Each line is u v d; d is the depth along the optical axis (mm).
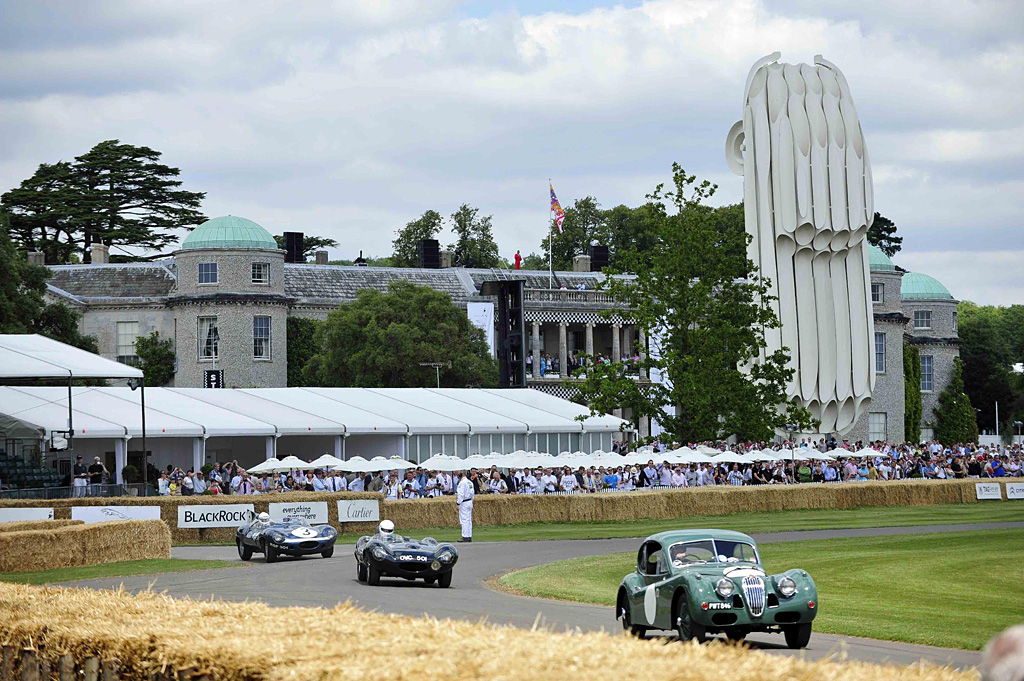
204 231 126062
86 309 127625
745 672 11305
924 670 12070
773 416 89625
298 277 136125
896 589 36469
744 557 25281
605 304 143625
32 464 76438
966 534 58656
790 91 101750
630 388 87250
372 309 119188
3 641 17234
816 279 102375
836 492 83062
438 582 39531
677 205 91688
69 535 45406
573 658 11914
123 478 77062
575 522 71875
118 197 165875
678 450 84312
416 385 118125
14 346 72750
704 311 88500
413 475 80625
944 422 167500
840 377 103000
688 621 23312
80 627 16141
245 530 50250
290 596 33531
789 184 100688
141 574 42188
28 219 161875
